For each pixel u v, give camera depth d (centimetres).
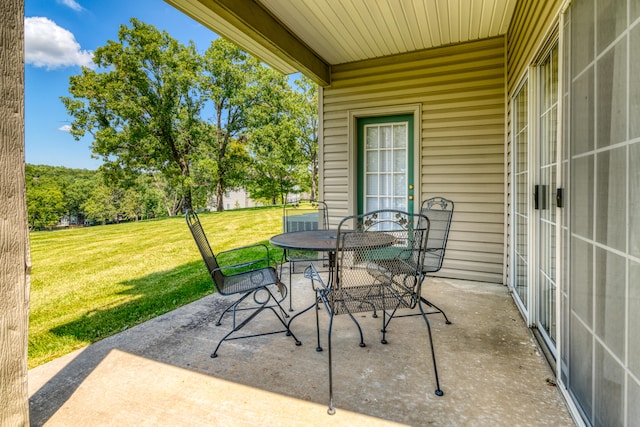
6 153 125
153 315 296
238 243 777
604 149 117
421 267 196
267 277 251
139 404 169
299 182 1803
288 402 168
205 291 369
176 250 700
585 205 134
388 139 424
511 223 330
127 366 205
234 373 196
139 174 1684
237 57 1786
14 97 126
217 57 1738
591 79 127
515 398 167
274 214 1389
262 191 1816
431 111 390
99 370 202
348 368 198
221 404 168
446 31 348
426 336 239
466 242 380
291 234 282
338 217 445
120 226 1178
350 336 241
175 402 170
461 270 383
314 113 1861
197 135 1734
